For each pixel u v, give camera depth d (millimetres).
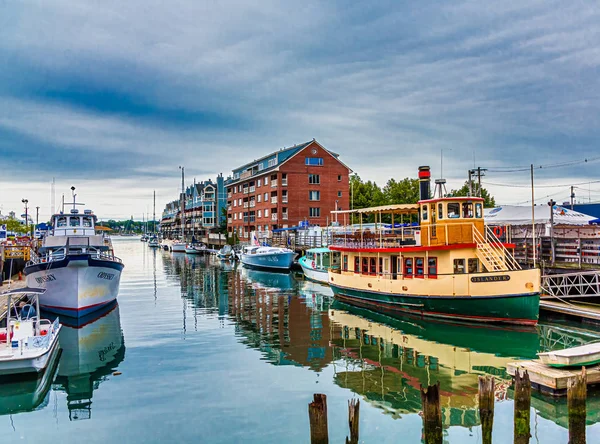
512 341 17750
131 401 12312
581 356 11914
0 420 11297
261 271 47688
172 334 19719
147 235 159750
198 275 44125
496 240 22859
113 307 26484
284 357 16172
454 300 20484
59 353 16969
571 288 22766
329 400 12234
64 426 10906
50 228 30469
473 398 12250
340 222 62719
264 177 65750
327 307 26062
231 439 10094
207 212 99625
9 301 14820
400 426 10680
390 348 17188
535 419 10680
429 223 22328
